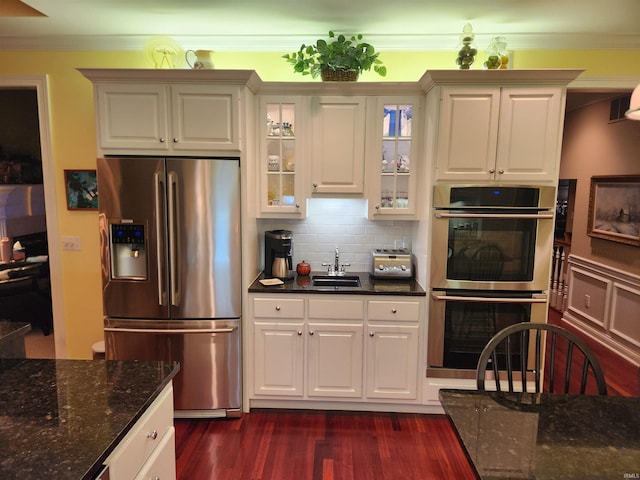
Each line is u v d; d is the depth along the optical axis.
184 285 2.72
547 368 3.67
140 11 2.53
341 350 2.83
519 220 2.68
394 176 2.92
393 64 3.06
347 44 2.77
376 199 2.93
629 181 3.90
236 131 2.67
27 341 4.17
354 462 2.39
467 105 2.62
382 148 2.89
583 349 1.71
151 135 2.69
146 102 2.67
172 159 2.62
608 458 1.15
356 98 2.85
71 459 1.03
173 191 2.64
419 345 2.81
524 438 1.24
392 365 2.83
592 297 4.46
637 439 1.24
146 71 2.60
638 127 3.84
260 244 3.30
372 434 2.67
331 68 2.78
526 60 2.98
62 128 3.14
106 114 2.68
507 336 1.75
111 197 2.65
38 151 4.83
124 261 2.77
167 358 2.77
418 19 2.64
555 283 5.44
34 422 1.20
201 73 2.59
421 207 2.92
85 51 3.08
